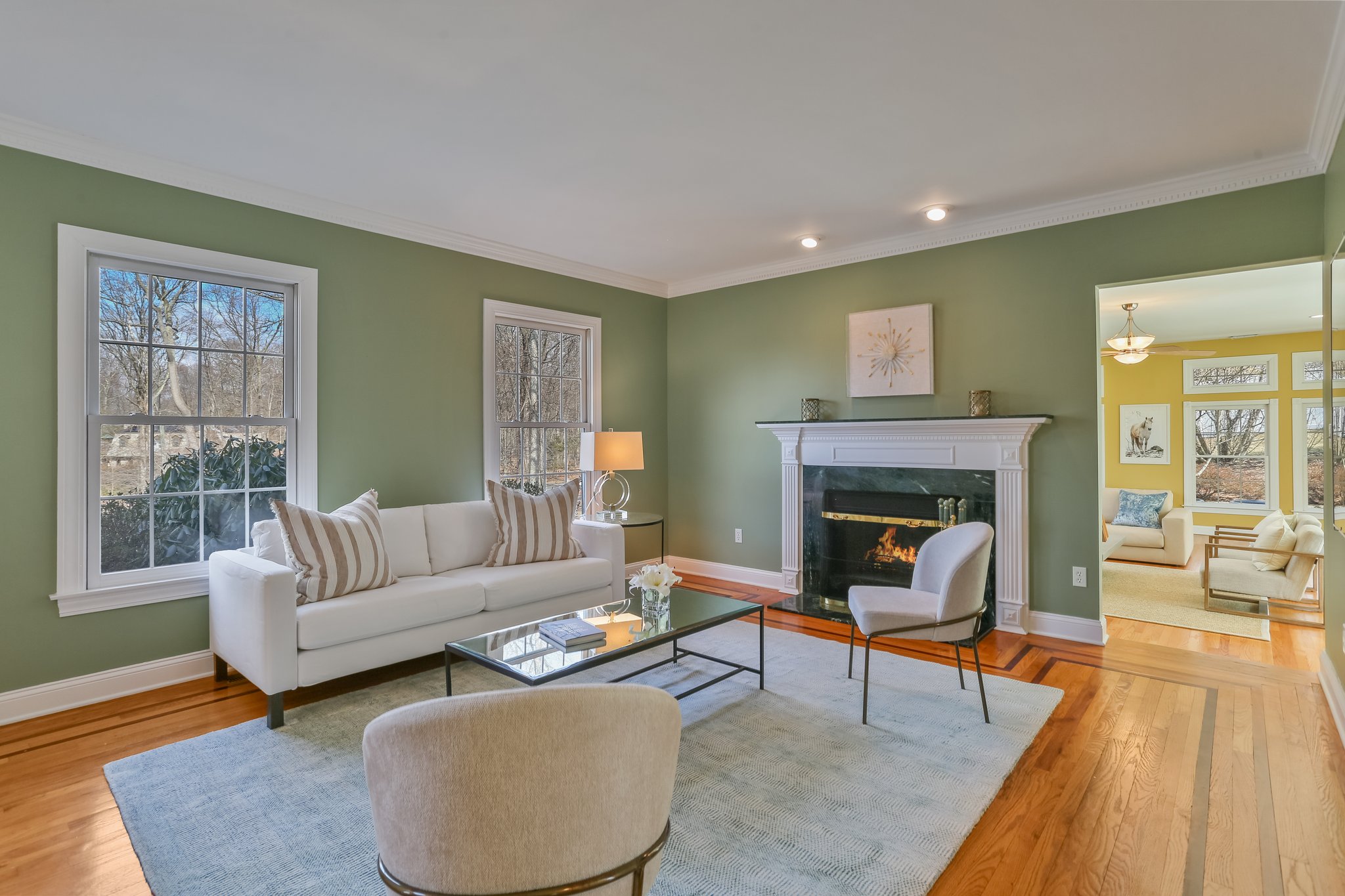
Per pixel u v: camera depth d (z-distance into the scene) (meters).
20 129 2.77
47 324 2.88
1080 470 3.85
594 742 1.16
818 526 4.87
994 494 4.10
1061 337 3.90
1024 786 2.27
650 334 5.67
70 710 2.92
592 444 4.65
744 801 2.16
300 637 2.76
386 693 3.09
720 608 3.02
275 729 2.70
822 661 3.51
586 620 2.82
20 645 2.83
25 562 2.84
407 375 4.09
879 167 3.28
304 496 3.63
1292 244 3.20
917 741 2.58
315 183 3.46
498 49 2.27
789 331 5.06
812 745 2.55
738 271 5.30
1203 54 2.32
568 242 4.54
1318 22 2.13
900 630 2.76
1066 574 3.92
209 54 2.29
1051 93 2.58
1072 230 3.84
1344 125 2.56
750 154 3.13
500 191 3.58
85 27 2.12
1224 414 7.61
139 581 3.13
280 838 1.97
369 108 2.67
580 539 4.23
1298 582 4.61
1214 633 4.09
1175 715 2.85
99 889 1.78
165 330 3.24
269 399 3.58
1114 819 2.08
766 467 5.23
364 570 3.16
